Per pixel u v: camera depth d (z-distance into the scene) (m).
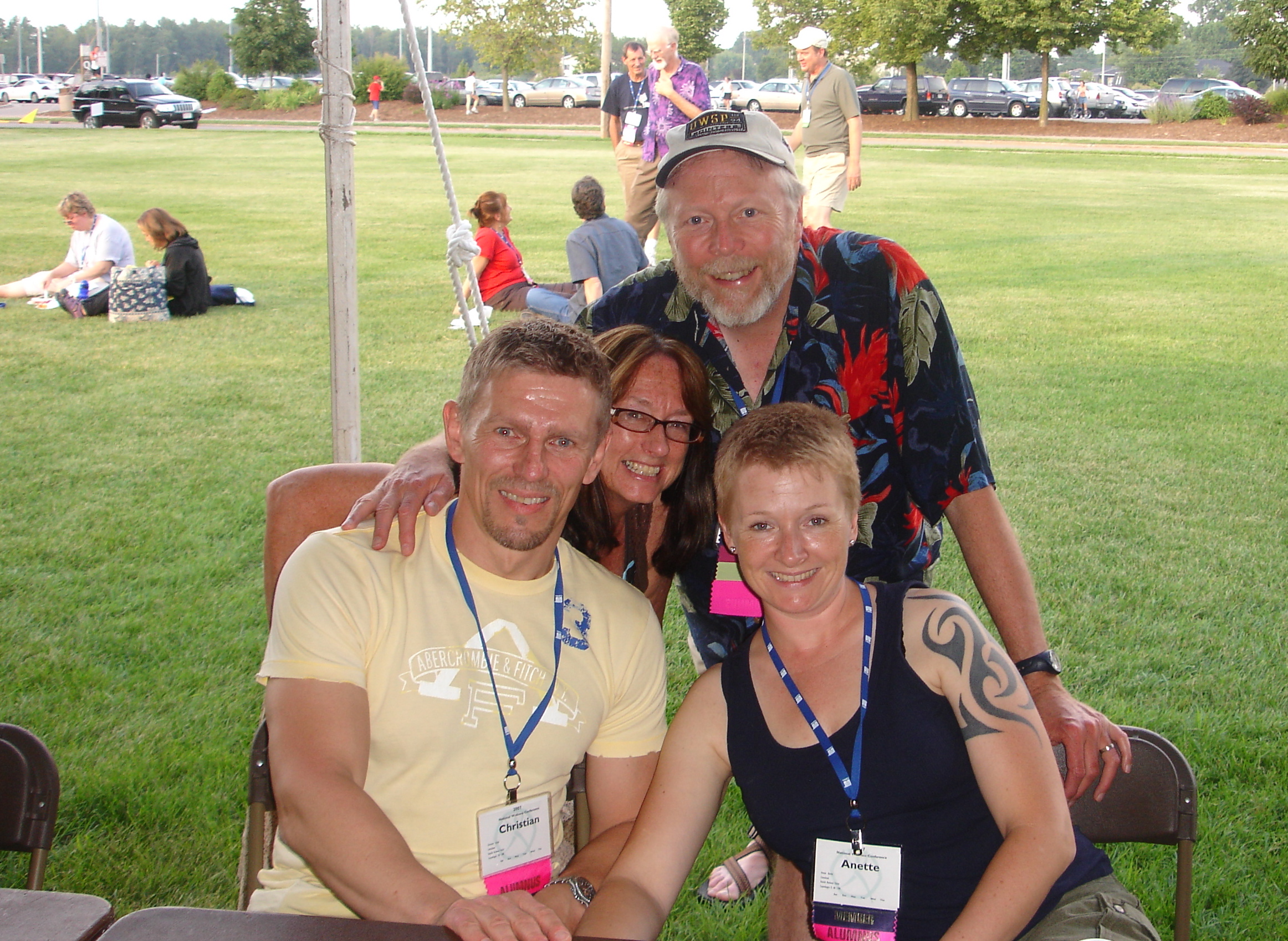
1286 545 5.23
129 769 3.34
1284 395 7.88
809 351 2.58
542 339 2.07
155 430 6.98
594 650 2.18
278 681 2.01
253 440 6.80
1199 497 5.85
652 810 2.09
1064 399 7.76
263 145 34.97
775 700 2.08
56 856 2.97
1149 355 9.10
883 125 44.69
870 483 2.66
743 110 2.46
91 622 4.38
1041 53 44.59
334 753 1.94
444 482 2.23
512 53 48.56
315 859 1.86
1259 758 3.44
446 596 2.09
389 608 2.06
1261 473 6.25
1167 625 4.38
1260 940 2.70
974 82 48.59
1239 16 47.66
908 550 2.74
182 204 19.72
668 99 11.77
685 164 2.46
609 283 9.08
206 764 3.40
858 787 1.99
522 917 1.68
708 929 2.78
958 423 2.50
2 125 46.56
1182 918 2.12
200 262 10.70
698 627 2.90
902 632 2.03
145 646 4.19
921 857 1.99
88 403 7.59
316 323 10.45
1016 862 1.84
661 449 2.51
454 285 4.60
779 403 2.16
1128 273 13.23
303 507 2.41
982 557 2.51
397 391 7.90
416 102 52.47
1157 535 5.34
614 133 12.35
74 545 5.14
